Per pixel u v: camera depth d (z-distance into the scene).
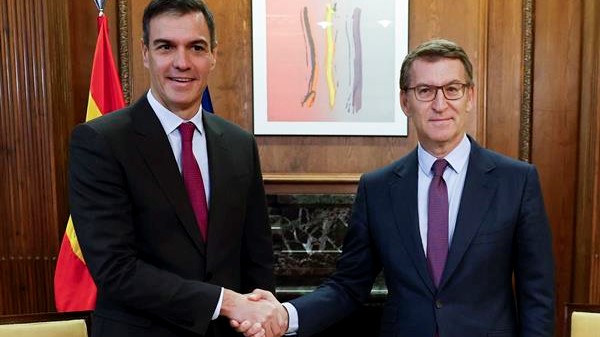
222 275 1.49
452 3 2.63
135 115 1.48
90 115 2.23
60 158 2.47
